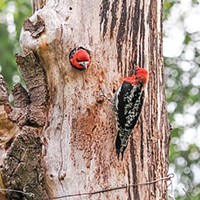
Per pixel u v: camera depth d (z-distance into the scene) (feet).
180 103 78.07
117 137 36.70
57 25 37.35
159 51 40.32
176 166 77.92
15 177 36.19
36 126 37.22
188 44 78.18
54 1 38.86
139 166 37.63
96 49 37.81
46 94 37.63
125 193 37.01
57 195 36.68
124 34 38.55
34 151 36.60
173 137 77.10
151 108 38.99
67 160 36.73
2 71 81.46
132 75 37.58
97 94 37.19
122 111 36.52
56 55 37.22
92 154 36.78
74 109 37.06
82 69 36.99
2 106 36.99
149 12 39.81
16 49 82.99
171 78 78.69
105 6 38.50
